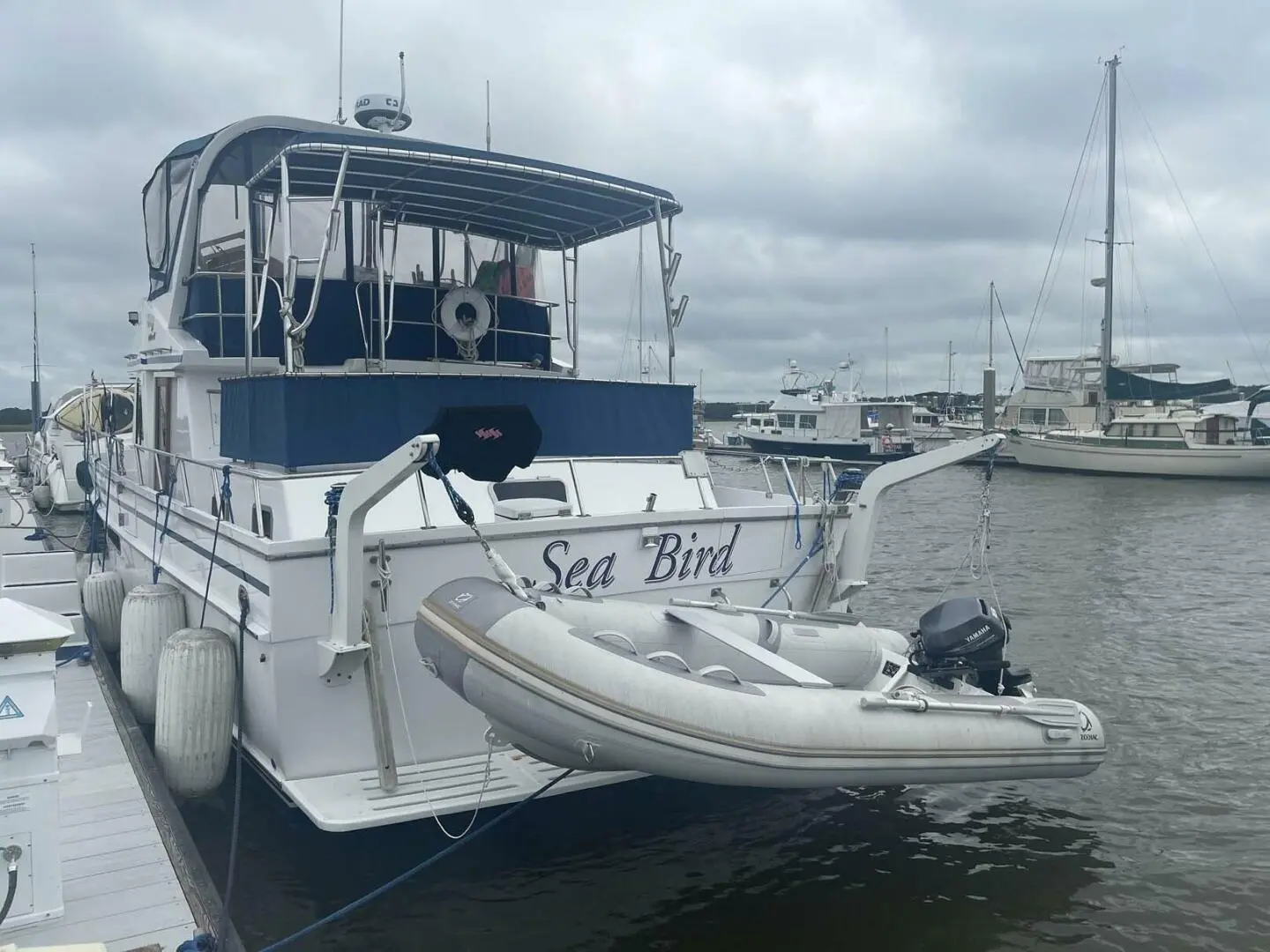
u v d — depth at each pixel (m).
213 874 5.14
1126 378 40.53
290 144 5.21
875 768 4.75
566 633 4.39
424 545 4.83
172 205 7.37
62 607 9.30
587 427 6.16
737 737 4.38
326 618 4.71
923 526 22.89
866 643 5.48
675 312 6.90
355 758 4.88
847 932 4.85
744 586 5.89
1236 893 5.27
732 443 57.00
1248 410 37.31
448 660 4.47
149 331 8.20
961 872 5.45
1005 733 5.16
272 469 5.39
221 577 5.55
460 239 7.48
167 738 5.25
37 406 29.66
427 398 5.51
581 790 5.12
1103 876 5.44
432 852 5.25
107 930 3.95
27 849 3.69
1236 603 13.39
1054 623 12.10
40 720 3.66
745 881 5.30
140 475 8.91
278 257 6.71
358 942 4.66
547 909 4.99
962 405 77.19
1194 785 6.75
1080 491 32.59
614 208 6.91
